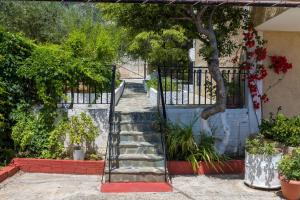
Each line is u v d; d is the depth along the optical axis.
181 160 9.84
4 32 10.66
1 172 9.09
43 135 10.44
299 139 9.95
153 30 10.19
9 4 21.34
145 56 25.33
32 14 22.39
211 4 7.05
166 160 9.34
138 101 14.91
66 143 10.46
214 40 9.46
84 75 10.89
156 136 10.16
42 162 9.83
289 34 11.48
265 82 11.41
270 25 10.44
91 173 9.75
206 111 10.04
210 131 10.39
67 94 11.12
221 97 9.72
